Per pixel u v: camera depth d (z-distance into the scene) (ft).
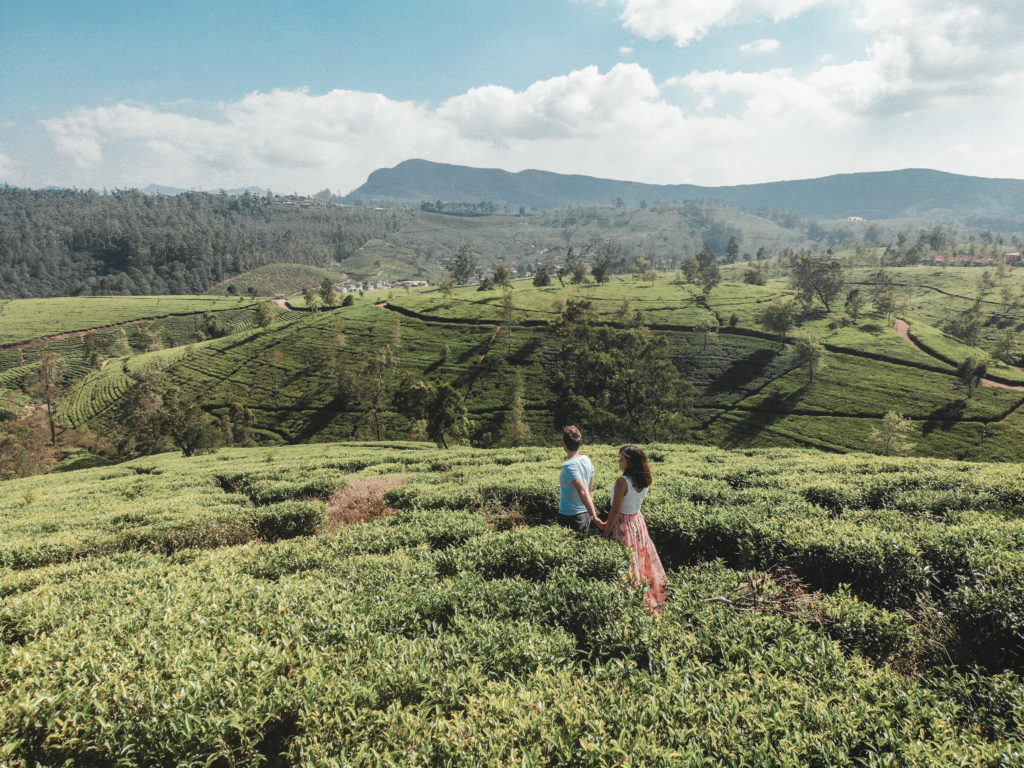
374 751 13.88
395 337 423.64
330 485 67.26
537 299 533.96
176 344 604.49
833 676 16.53
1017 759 12.58
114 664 17.66
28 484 128.57
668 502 40.40
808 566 29.45
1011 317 465.06
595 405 233.96
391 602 23.56
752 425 291.99
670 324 437.17
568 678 16.92
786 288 606.55
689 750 13.25
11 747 14.07
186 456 202.49
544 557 27.94
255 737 15.25
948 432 270.05
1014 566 23.03
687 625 20.77
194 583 26.23
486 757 13.33
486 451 102.94
